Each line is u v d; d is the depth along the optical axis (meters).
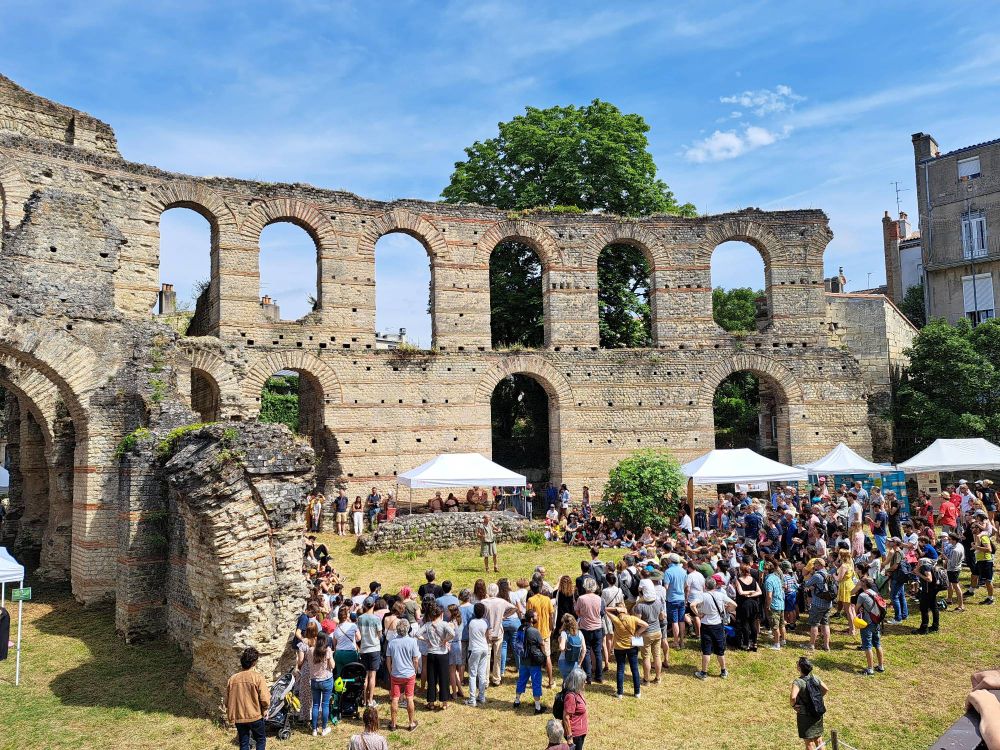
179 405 18.80
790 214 35.00
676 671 15.05
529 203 38.66
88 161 25.92
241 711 11.02
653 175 41.97
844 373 34.47
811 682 11.18
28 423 25.80
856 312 38.97
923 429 35.72
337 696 12.88
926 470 25.95
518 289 39.84
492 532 22.39
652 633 14.34
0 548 15.61
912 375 37.69
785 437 33.97
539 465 39.44
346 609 13.45
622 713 13.12
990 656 15.66
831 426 34.03
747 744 12.10
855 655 15.84
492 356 32.12
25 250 18.89
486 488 31.14
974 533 19.38
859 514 22.12
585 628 14.38
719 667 15.20
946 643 16.38
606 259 41.38
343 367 29.88
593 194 39.84
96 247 20.06
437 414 31.14
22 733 12.34
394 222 31.36
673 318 33.91
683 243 34.34
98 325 19.81
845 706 13.52
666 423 33.16
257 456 13.59
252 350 28.42
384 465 30.09
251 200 29.00
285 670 13.44
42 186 24.80
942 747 2.37
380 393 30.38
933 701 13.73
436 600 14.44
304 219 29.83
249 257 28.81
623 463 28.38
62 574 21.97
